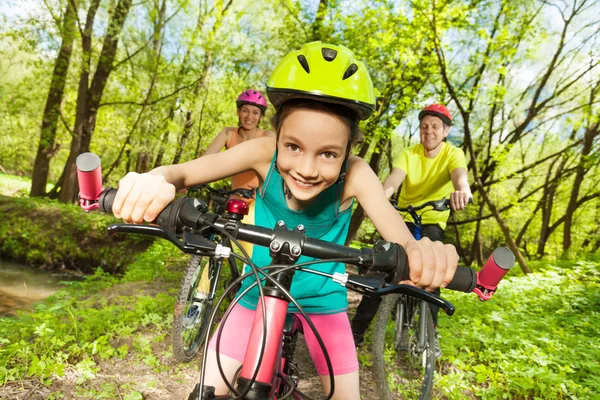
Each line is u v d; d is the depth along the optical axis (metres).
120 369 3.58
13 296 8.32
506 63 12.89
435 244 1.27
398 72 12.16
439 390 3.66
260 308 1.27
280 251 1.26
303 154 1.38
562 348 4.47
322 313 1.90
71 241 11.95
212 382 1.68
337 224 1.86
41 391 3.04
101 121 21.64
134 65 18.39
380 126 13.06
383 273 1.23
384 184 4.25
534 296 7.27
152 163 26.84
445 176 4.25
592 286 8.02
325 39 12.55
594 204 23.19
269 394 1.20
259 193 1.91
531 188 25.31
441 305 1.09
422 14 10.39
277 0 15.36
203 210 1.31
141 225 1.20
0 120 24.55
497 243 27.88
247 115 4.85
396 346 3.73
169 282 6.94
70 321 4.27
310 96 1.30
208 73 21.09
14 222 12.34
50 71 18.36
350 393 1.85
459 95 12.68
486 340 4.52
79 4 16.31
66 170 16.97
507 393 3.60
